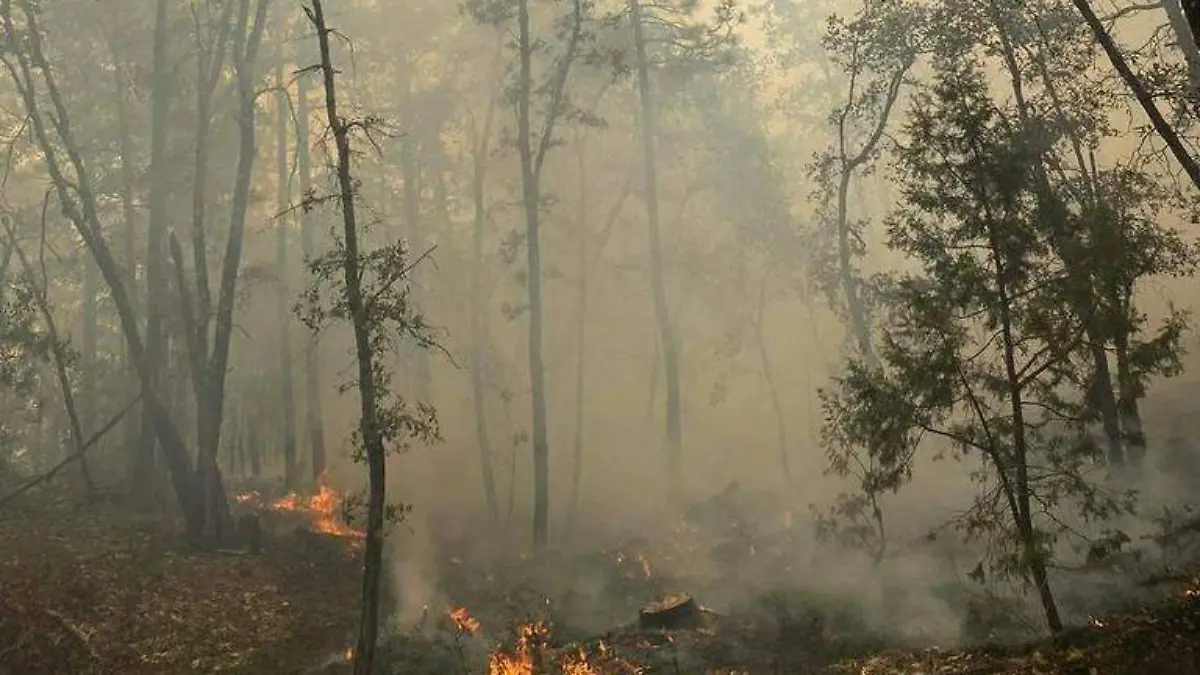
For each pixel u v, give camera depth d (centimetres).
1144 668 952
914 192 1377
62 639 1605
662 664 1496
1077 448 1373
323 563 2214
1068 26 1789
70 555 1977
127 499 2494
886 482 1412
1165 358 1301
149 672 1572
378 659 1653
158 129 2555
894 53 2169
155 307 2517
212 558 2117
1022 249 1311
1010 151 1380
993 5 1770
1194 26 899
